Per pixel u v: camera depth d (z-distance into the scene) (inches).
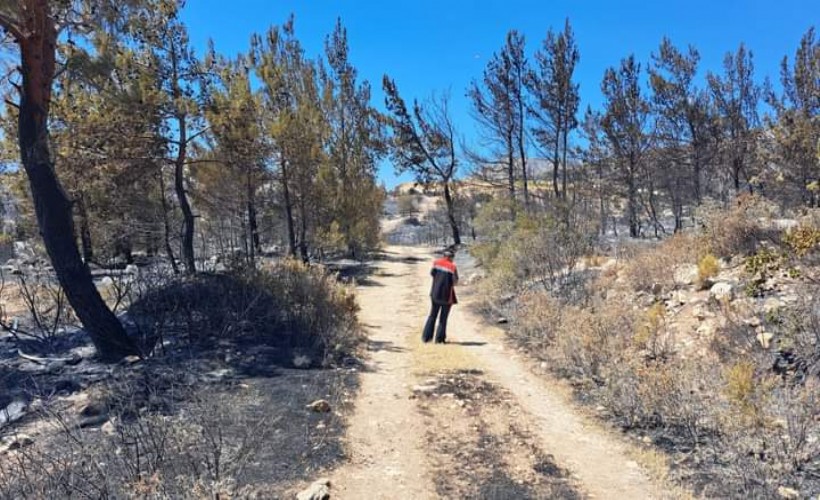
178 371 250.4
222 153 641.6
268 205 938.1
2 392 232.2
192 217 601.3
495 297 533.0
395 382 289.6
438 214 2046.0
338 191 1013.8
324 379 278.2
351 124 1108.5
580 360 288.5
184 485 134.8
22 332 317.4
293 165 833.5
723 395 210.7
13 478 139.0
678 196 1110.4
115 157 534.6
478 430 222.2
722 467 176.6
